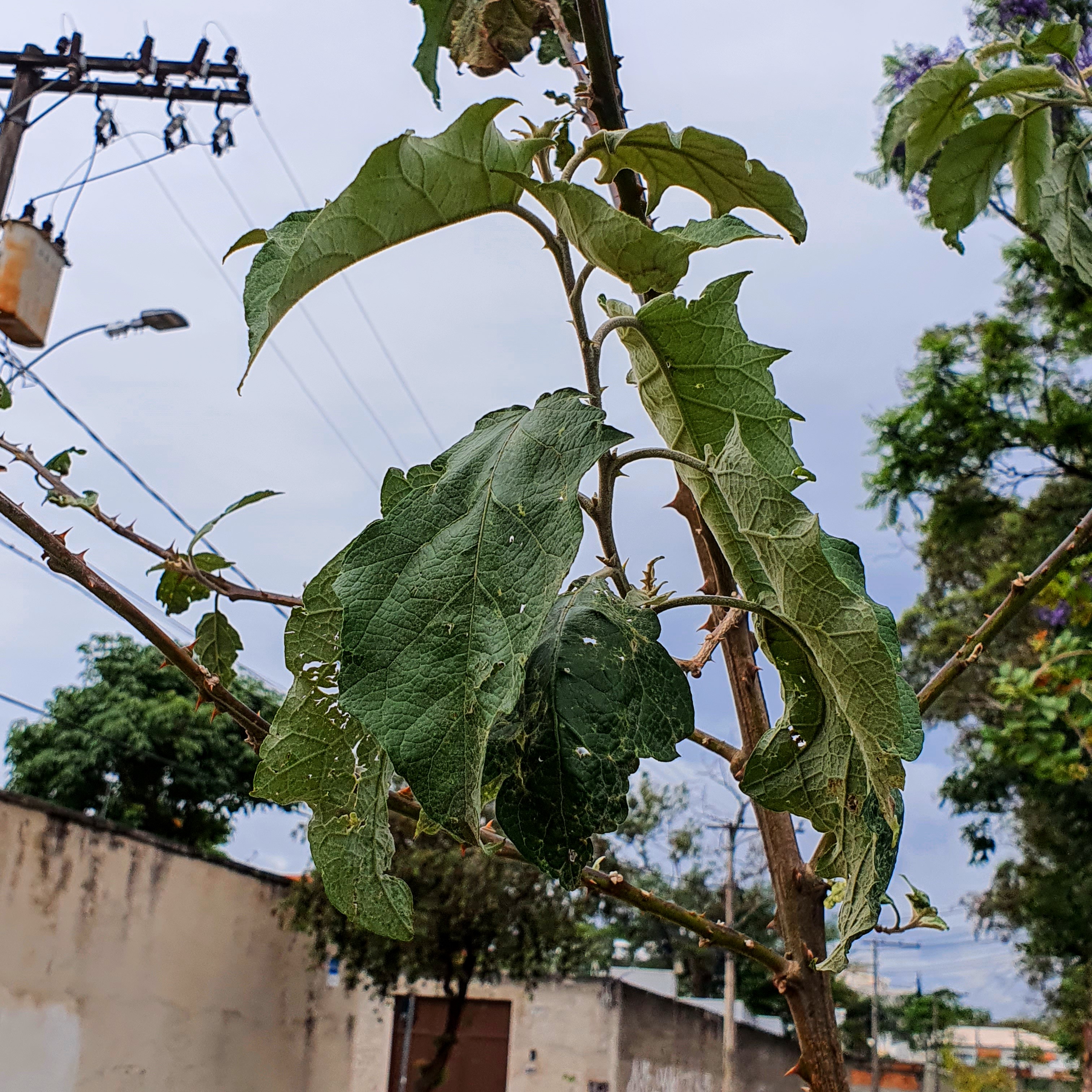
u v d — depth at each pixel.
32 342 6.68
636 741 0.80
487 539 0.70
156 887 9.96
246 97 8.21
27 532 1.05
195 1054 10.41
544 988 15.41
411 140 0.77
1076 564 3.71
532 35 1.61
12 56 7.86
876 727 0.83
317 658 0.94
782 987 1.15
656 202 1.12
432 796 0.64
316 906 11.75
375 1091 15.27
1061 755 4.32
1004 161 1.66
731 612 1.23
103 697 15.38
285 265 0.84
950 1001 43.16
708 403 1.01
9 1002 8.07
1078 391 10.23
